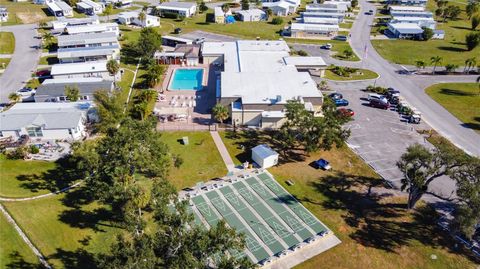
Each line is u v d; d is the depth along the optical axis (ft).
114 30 460.96
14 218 181.06
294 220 190.29
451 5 654.12
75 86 303.07
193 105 307.78
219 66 394.73
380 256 170.50
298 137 235.81
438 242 177.88
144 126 195.83
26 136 246.06
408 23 542.16
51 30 473.67
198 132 266.16
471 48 454.81
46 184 206.59
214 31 513.45
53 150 237.25
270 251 171.42
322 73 369.09
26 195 197.16
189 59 394.73
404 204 201.67
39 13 547.49
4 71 357.61
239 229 183.93
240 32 512.63
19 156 227.20
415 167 180.65
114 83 327.06
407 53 450.30
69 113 257.75
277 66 348.59
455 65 406.62
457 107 312.50
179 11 567.59
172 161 224.33
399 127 279.28
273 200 203.92
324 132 218.59
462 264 166.71
